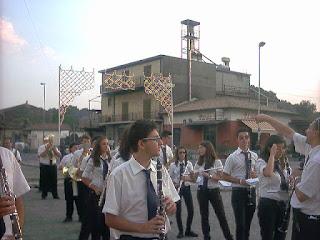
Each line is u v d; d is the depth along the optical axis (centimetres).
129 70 5147
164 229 334
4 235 271
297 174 511
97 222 678
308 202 430
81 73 2647
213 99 4581
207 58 5144
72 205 1010
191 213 863
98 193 671
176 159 866
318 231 428
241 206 673
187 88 4866
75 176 906
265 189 592
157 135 341
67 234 864
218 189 759
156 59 4794
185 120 4422
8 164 312
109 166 625
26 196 1495
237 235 676
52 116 7475
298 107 5234
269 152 594
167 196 348
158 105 4741
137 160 341
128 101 5244
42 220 1028
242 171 681
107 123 5394
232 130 4000
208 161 785
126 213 332
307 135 450
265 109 4234
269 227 590
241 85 5469
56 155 1436
